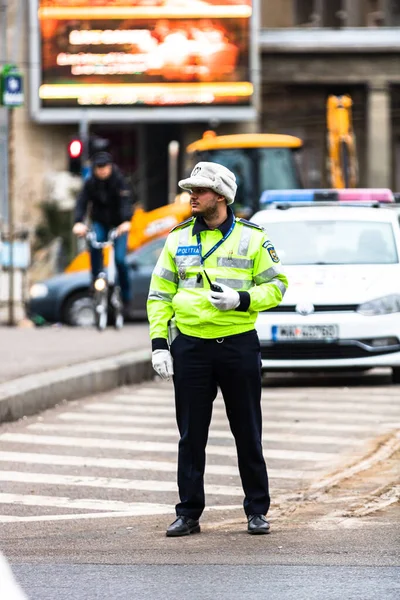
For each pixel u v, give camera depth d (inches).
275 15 3218.5
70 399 1074.1
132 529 627.5
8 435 910.4
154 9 2837.1
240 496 710.5
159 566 542.6
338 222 1200.8
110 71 2842.0
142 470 787.4
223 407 1043.9
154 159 3016.7
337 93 3181.6
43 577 524.1
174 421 978.7
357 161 3184.1
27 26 2854.3
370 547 574.2
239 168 2378.2
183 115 2856.8
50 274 2741.1
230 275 606.2
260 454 613.6
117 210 1437.0
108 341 1390.3
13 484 745.6
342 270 1144.8
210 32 2851.9
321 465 796.0
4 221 2847.0
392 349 1117.7
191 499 612.4
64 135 2906.0
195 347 609.0
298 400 1075.9
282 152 2390.5
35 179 2896.2
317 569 532.4
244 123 2962.6
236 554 564.4
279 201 1267.2
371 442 869.8
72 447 864.3
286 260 1162.6
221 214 610.2
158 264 619.5
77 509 679.1
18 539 606.9
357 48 3144.7
